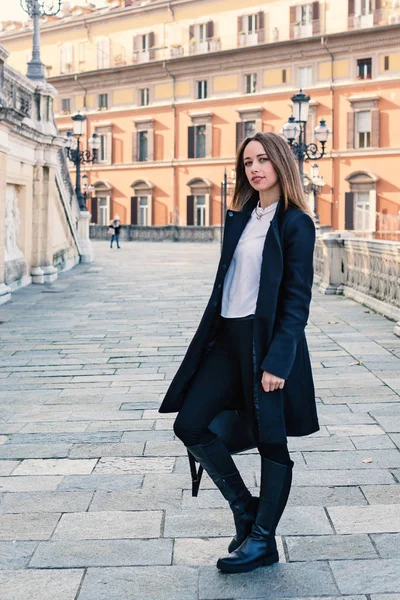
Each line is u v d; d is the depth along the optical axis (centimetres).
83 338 977
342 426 527
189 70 4622
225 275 316
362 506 381
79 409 600
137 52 4881
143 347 900
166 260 2711
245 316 308
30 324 1114
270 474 310
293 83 4256
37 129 1730
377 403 590
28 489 416
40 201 1803
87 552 333
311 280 305
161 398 635
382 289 1175
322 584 299
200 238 4588
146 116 4834
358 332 964
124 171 4972
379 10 3969
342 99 4122
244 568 307
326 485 412
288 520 365
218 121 4550
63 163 2252
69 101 5175
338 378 686
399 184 3994
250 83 4431
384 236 4034
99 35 5047
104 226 5016
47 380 716
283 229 305
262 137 314
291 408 311
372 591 293
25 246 1731
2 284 1396
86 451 486
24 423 559
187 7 4653
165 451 484
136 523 365
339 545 336
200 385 313
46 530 358
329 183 4188
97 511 382
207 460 312
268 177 312
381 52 3981
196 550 334
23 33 5438
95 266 2369
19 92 1656
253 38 4416
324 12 4144
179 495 404
